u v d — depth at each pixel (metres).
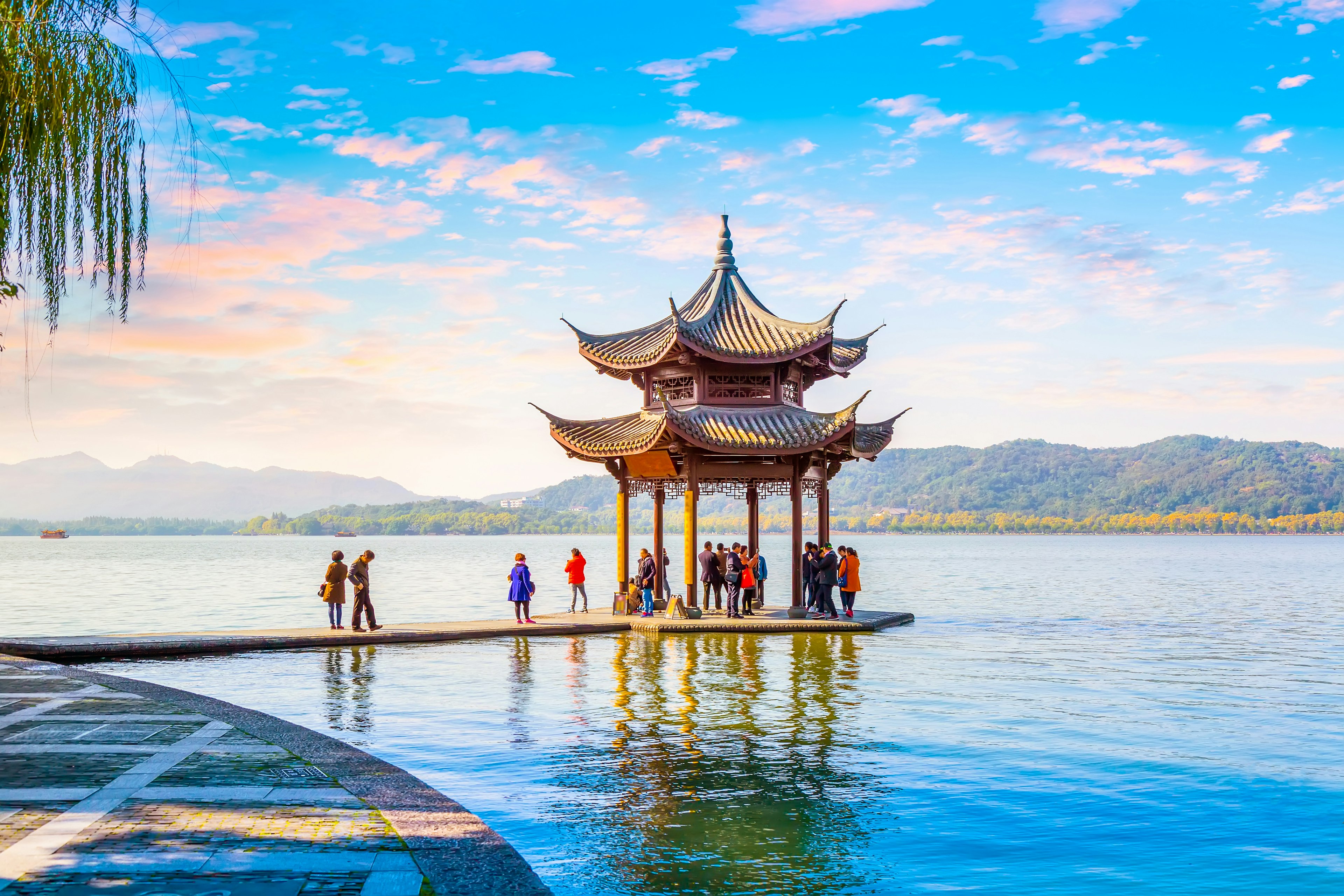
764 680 22.86
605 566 127.19
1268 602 58.12
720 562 36.91
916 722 18.23
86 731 13.61
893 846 11.51
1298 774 14.80
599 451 35.31
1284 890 10.41
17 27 11.51
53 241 11.64
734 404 35.69
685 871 10.59
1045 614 46.38
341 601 30.73
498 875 8.11
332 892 7.66
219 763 11.77
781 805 12.91
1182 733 17.70
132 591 72.81
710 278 38.72
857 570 35.62
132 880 7.82
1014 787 13.95
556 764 14.78
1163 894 10.25
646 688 21.48
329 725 17.39
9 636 38.00
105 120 11.95
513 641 30.16
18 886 7.65
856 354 39.88
